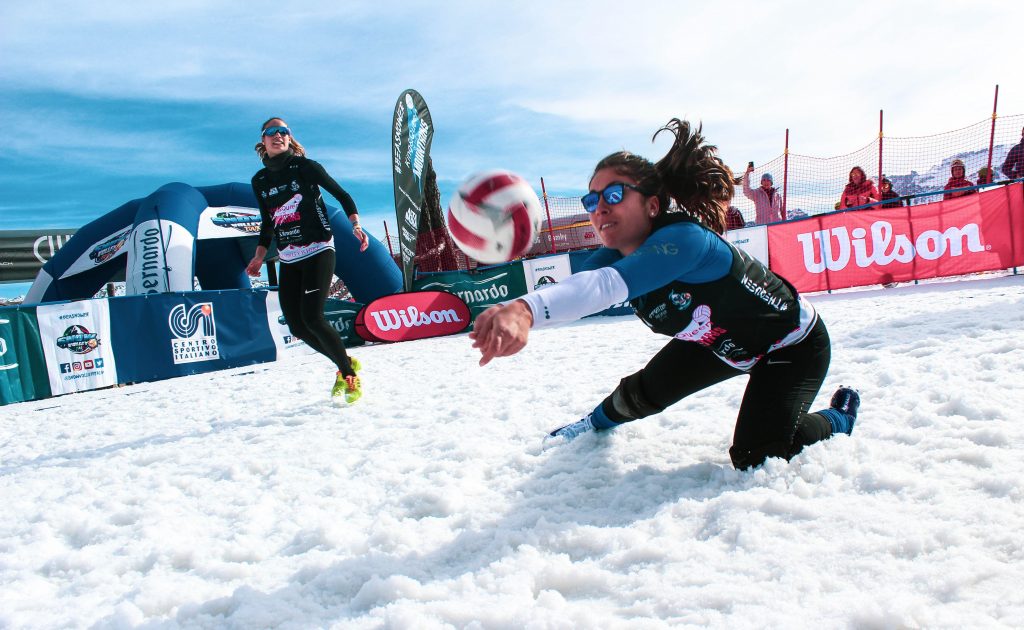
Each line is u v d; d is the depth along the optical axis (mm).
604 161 1718
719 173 1721
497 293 10227
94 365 7531
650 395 2188
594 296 1371
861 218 8758
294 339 9352
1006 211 8031
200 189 11289
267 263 14531
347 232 10922
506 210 1644
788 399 1857
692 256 1549
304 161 4113
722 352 1937
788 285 1920
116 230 11539
